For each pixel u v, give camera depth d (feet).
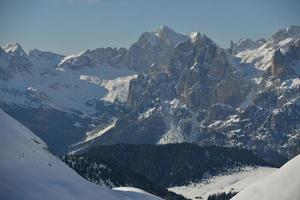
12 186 276.21
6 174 285.02
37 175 304.91
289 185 204.23
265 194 205.87
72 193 310.86
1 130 325.83
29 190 280.10
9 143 317.63
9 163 297.33
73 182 330.75
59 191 300.40
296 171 207.62
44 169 321.32
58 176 324.80
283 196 201.26
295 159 214.48
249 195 209.67
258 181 217.15
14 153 311.68
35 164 317.83
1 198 262.47
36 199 273.33
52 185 303.27
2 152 303.27
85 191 327.88
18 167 298.97
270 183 209.36
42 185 294.87
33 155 327.47
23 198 268.82
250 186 216.13
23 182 285.23
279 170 213.66
